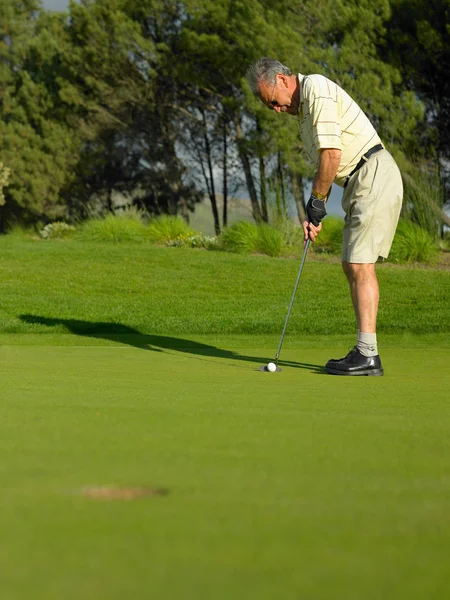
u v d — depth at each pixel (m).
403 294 15.49
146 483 2.32
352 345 9.79
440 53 24.59
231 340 10.48
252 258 21.16
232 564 1.62
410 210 22.89
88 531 1.84
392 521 1.95
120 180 44.53
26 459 2.65
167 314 13.80
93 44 38.00
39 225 42.06
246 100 26.30
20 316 13.19
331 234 24.23
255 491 2.25
